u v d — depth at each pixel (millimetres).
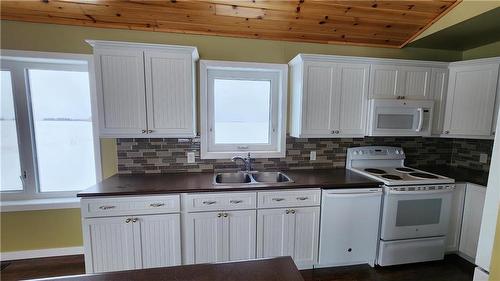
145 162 2420
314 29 2416
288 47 2551
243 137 2654
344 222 2156
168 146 2438
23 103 2334
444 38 2475
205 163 2518
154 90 2086
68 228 2391
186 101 2148
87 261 1886
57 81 2393
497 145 710
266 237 2090
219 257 2043
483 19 2025
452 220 2377
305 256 2170
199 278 815
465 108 2443
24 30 2143
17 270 2182
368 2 2080
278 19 2254
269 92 2654
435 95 2539
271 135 2684
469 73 2395
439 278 2160
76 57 2230
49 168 2459
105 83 2012
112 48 1982
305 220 2127
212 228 2008
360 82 2404
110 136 2076
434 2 2096
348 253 2201
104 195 1844
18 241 2326
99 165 2373
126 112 2070
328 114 2385
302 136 2367
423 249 2275
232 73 2547
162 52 2057
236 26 2328
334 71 2346
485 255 749
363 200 2154
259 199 2043
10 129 2354
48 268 2213
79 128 2475
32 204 2293
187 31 2348
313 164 2711
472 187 2295
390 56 2752
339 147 2736
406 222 2221
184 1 2002
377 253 2273
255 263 907
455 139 2924
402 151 2777
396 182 2143
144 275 824
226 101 2582
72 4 1987
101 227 1874
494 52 2541
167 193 1926
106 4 2000
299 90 2354
